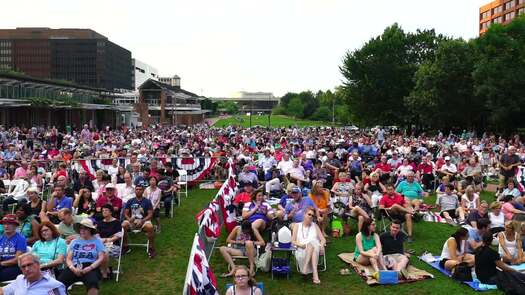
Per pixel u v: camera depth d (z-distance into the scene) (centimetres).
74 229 1065
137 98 12175
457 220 1452
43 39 14188
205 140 3588
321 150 2523
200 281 749
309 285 955
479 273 948
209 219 1107
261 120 14762
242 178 1772
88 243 859
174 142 3347
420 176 2048
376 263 1007
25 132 4003
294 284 961
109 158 2016
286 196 1390
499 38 4966
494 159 2486
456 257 1016
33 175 1661
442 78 5281
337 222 1333
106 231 1028
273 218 1199
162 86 10694
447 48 5325
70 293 902
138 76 19150
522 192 1619
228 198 1373
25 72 14250
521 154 2592
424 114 5662
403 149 2811
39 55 14238
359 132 5400
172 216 1573
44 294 663
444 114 5456
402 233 1054
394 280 962
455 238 1027
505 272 919
